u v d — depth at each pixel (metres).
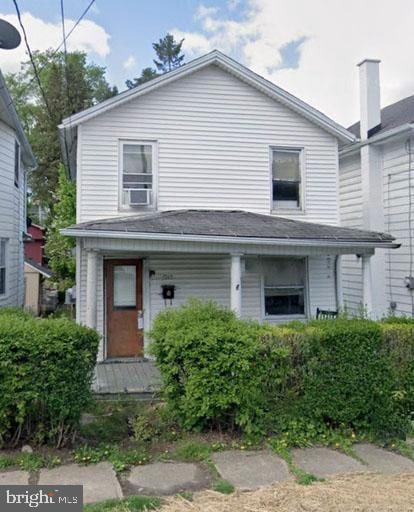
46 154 28.64
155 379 7.90
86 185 9.68
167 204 10.10
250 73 10.44
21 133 12.70
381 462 4.63
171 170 10.15
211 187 10.37
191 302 6.00
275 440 5.04
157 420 5.56
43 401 4.63
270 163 10.74
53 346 4.66
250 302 10.37
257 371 5.16
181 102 10.25
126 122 9.93
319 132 11.08
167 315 5.64
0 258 11.77
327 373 5.29
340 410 5.25
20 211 14.63
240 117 10.58
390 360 5.63
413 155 10.55
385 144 11.52
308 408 5.24
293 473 4.33
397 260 11.01
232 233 7.96
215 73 10.46
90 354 4.89
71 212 17.70
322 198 11.04
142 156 10.05
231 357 5.02
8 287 12.27
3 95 9.98
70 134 9.97
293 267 10.73
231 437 5.14
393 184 11.26
